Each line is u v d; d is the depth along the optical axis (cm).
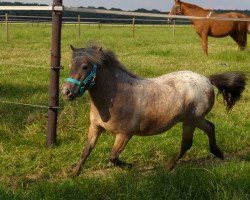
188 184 451
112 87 484
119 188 448
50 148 599
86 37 2283
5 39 2144
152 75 1129
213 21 1592
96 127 504
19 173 524
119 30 3128
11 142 607
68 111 688
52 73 595
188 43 2145
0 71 1141
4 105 759
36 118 673
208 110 550
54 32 585
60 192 441
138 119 498
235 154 621
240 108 813
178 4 1662
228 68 1219
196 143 634
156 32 3031
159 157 595
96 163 563
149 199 417
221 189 440
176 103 516
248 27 1619
